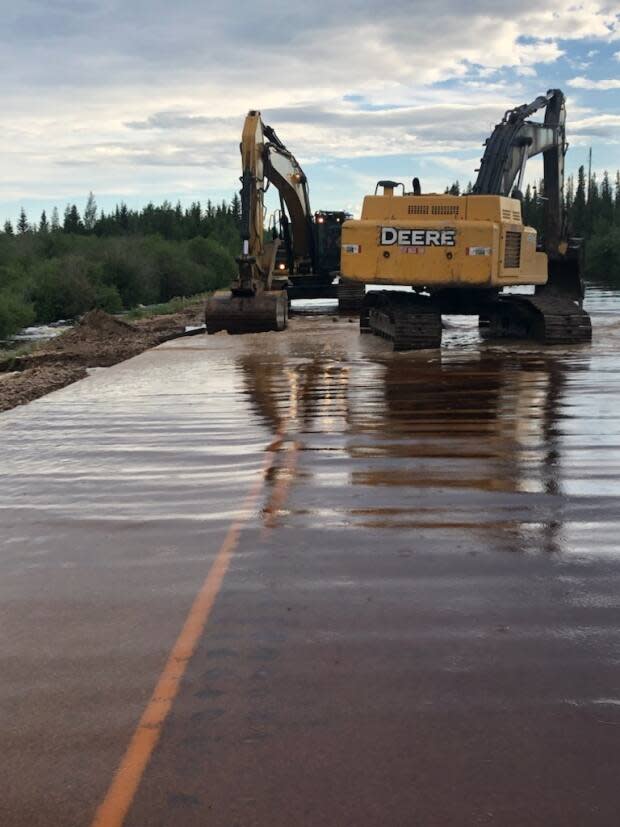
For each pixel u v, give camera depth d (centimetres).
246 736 264
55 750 259
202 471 625
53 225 12206
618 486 550
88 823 226
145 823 226
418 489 553
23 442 759
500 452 659
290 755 254
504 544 439
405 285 1550
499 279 1542
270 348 1599
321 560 420
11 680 303
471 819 225
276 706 281
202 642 330
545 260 1784
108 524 496
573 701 281
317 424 802
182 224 12225
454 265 1520
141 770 248
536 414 832
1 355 1981
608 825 222
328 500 532
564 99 1867
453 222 1520
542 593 372
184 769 248
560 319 1564
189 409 916
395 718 272
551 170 1891
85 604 372
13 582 402
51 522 505
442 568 405
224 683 297
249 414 870
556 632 332
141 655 320
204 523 492
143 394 1042
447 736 262
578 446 677
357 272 1556
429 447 683
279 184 2375
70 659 318
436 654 316
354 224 1552
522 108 1684
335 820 225
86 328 2186
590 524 471
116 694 291
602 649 317
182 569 414
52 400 1011
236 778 243
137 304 5597
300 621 347
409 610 356
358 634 334
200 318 2877
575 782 239
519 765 247
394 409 877
